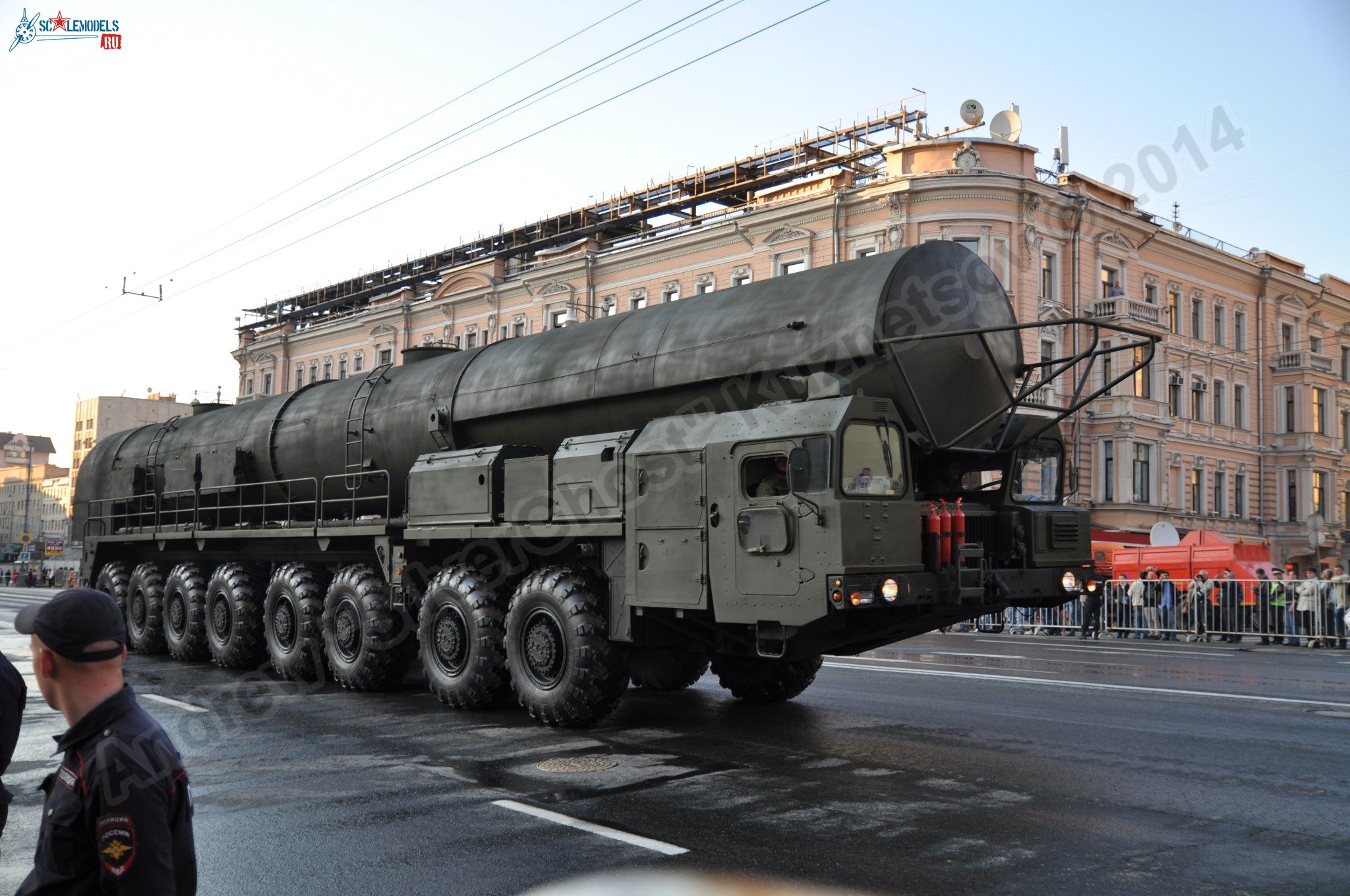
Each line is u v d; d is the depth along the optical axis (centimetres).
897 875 495
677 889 479
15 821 629
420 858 530
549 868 511
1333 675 1313
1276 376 4341
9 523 13412
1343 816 595
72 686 258
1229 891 472
